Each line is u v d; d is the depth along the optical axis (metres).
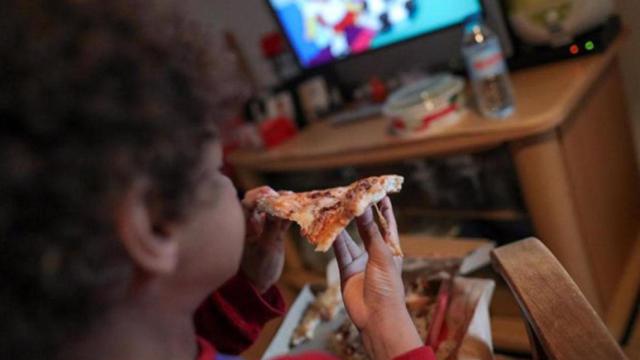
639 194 1.61
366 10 1.63
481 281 0.92
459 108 1.33
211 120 0.42
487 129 1.15
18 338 0.37
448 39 1.60
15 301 0.37
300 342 0.96
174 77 0.38
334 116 1.79
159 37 0.38
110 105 0.34
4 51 0.34
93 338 0.41
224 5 2.23
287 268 1.90
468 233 1.59
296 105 1.85
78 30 0.35
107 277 0.37
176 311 0.47
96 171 0.34
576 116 1.20
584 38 1.30
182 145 0.38
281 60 1.99
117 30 0.36
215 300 0.70
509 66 1.44
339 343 0.90
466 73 1.56
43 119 0.33
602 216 1.33
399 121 1.32
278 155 1.64
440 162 1.47
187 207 0.40
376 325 0.57
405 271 1.03
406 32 1.60
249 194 0.72
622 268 1.45
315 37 1.78
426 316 0.91
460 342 0.82
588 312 0.63
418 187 1.57
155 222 0.39
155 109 0.36
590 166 1.28
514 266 0.73
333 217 0.62
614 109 1.42
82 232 0.35
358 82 1.88
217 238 0.46
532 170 1.14
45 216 0.34
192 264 0.45
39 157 0.33
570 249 1.20
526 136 1.11
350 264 0.65
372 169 1.65
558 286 0.68
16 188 0.33
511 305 1.34
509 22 1.40
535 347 0.73
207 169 0.42
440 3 1.49
